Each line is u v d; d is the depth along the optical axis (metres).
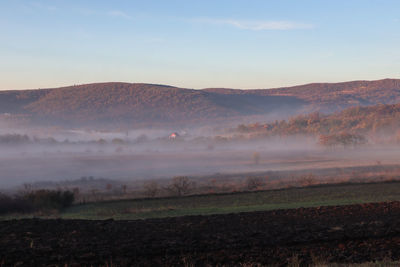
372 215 25.06
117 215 30.52
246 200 39.28
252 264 14.50
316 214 26.08
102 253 16.44
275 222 23.34
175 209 32.84
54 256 15.93
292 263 13.98
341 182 50.56
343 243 17.59
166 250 16.80
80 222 23.94
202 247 17.31
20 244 17.98
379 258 14.97
